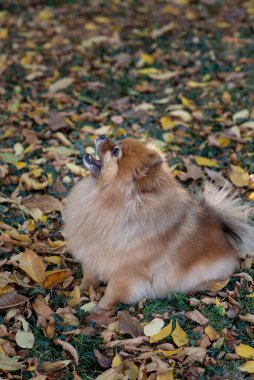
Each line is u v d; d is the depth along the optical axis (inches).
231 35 86.4
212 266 54.1
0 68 79.0
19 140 68.0
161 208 51.1
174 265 52.9
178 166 65.2
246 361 49.9
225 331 51.5
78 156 66.1
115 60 80.6
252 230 55.8
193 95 74.6
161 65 79.9
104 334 51.0
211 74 78.3
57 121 69.6
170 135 68.1
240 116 70.6
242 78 77.2
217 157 66.4
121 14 94.1
